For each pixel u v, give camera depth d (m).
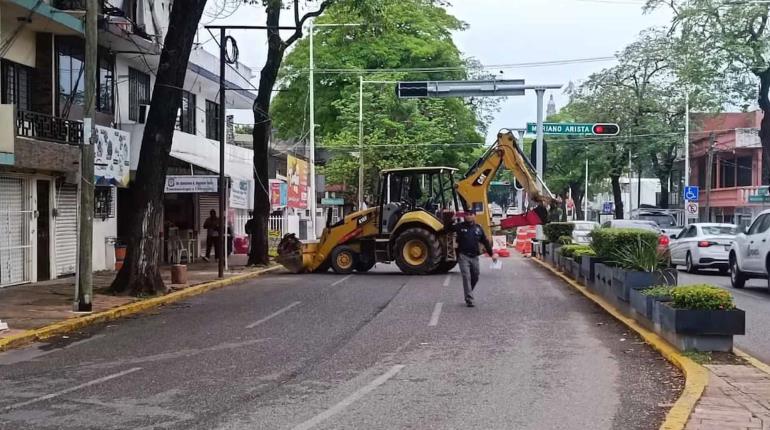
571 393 8.22
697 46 32.28
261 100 26.34
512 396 8.10
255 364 9.90
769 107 32.69
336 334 12.23
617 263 14.78
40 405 7.87
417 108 47.16
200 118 31.12
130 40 21.80
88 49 14.40
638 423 7.04
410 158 45.28
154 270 17.27
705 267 23.83
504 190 89.44
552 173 62.41
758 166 50.34
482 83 28.80
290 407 7.69
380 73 46.16
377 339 11.72
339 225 24.27
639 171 53.12
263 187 26.69
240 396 8.17
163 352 10.87
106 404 7.88
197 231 30.45
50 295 16.66
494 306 15.57
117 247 23.09
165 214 29.41
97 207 22.61
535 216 23.56
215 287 20.00
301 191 40.22
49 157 18.44
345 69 46.09
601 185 72.94
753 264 18.42
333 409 7.61
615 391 8.30
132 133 23.45
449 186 23.88
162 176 17.39
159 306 16.17
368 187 47.94
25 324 12.82
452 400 7.95
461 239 15.59
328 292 18.47
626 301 13.56
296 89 48.12
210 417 7.32
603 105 47.62
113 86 23.09
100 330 13.04
